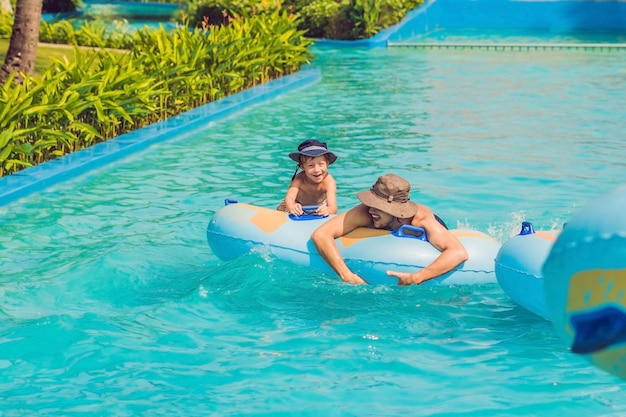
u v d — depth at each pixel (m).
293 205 7.54
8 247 8.44
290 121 15.00
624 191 2.26
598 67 22.17
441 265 6.69
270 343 6.04
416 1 33.09
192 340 6.11
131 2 42.47
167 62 15.48
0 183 10.40
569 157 12.12
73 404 5.21
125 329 6.28
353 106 16.56
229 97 16.56
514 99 17.34
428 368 5.62
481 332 6.17
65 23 24.27
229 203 7.87
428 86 19.17
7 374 5.62
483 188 10.41
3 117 11.06
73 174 11.11
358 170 11.37
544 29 33.09
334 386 5.39
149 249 8.23
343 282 6.87
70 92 12.10
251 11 28.45
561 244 2.27
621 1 32.72
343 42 27.58
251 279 6.96
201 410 5.10
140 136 13.02
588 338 2.22
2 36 23.70
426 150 12.63
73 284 7.31
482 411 5.00
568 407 5.05
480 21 33.81
